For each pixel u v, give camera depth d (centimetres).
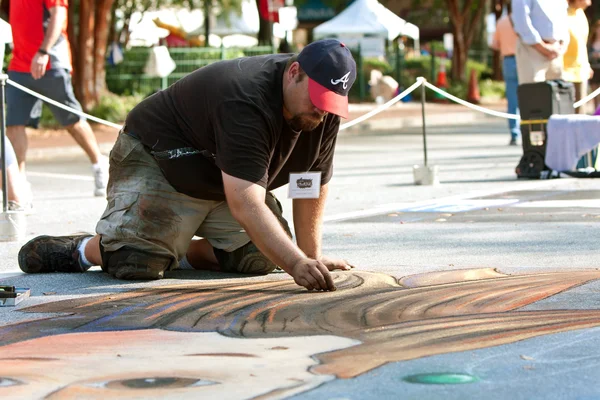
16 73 984
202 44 4294
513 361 361
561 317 429
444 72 3425
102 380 346
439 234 717
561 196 928
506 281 520
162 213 543
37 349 390
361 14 3609
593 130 1073
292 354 376
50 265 581
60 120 1013
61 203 989
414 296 483
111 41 3266
